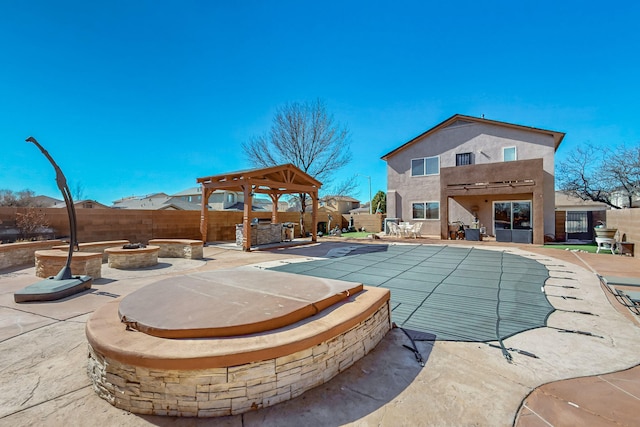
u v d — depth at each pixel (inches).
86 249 375.2
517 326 172.1
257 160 884.6
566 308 205.2
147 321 108.6
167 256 454.0
